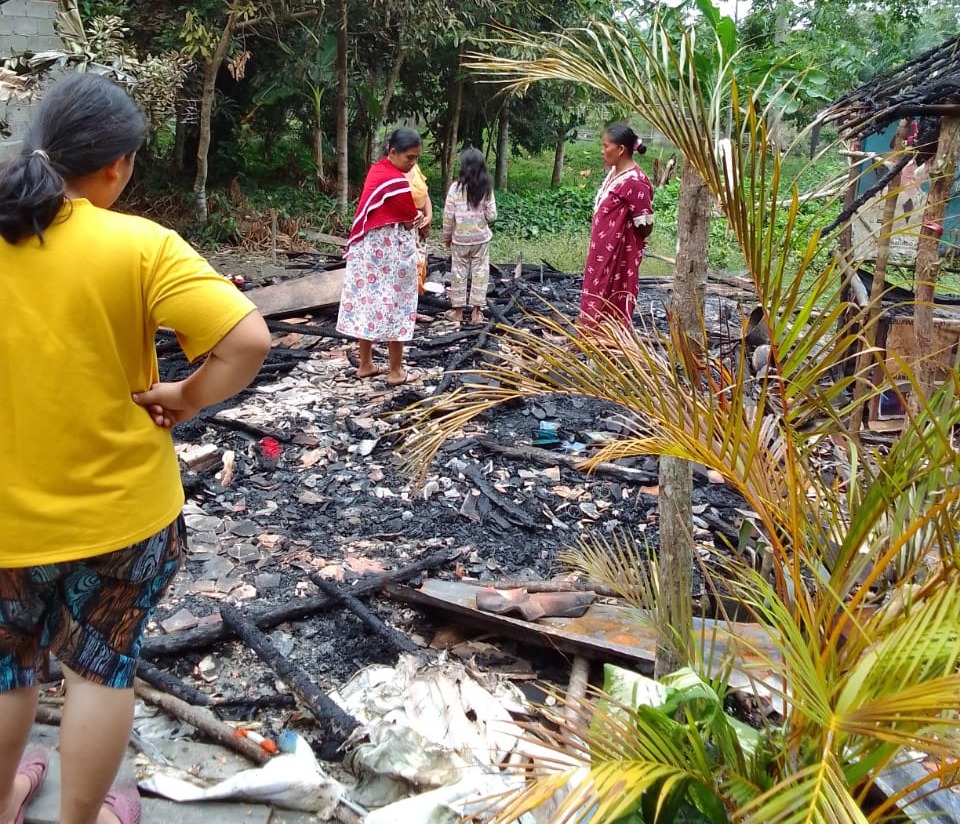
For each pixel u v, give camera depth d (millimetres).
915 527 1606
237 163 13797
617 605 3246
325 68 12492
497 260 10711
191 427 4914
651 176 15398
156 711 2670
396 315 5504
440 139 15883
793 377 1844
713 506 4332
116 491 1700
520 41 2115
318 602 3254
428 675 2791
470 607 3111
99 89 1696
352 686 2852
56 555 1661
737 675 2699
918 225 1680
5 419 1624
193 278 1673
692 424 1884
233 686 2855
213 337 1667
